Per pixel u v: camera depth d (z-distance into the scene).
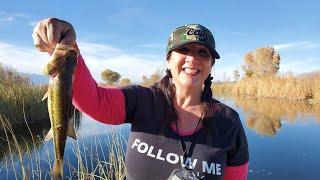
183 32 0.64
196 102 0.66
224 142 0.65
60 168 0.51
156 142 0.63
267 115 4.56
